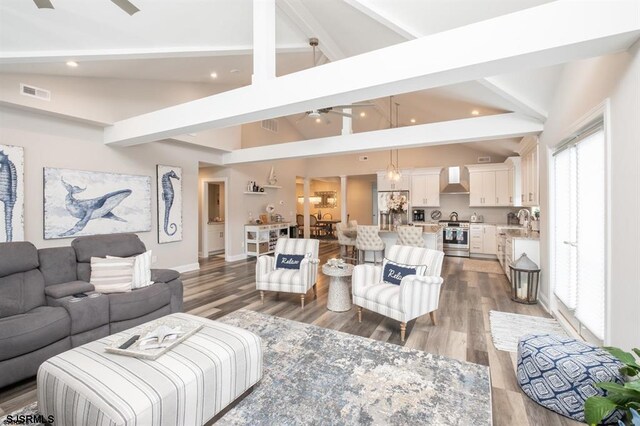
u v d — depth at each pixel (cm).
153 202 538
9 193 359
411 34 269
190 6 285
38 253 296
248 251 780
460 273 576
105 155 461
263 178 844
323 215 1336
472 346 275
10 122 362
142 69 439
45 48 278
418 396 203
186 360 174
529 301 394
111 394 144
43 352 225
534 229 566
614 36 171
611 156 205
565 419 184
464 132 432
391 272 345
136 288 316
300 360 250
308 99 274
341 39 385
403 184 866
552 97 342
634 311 179
